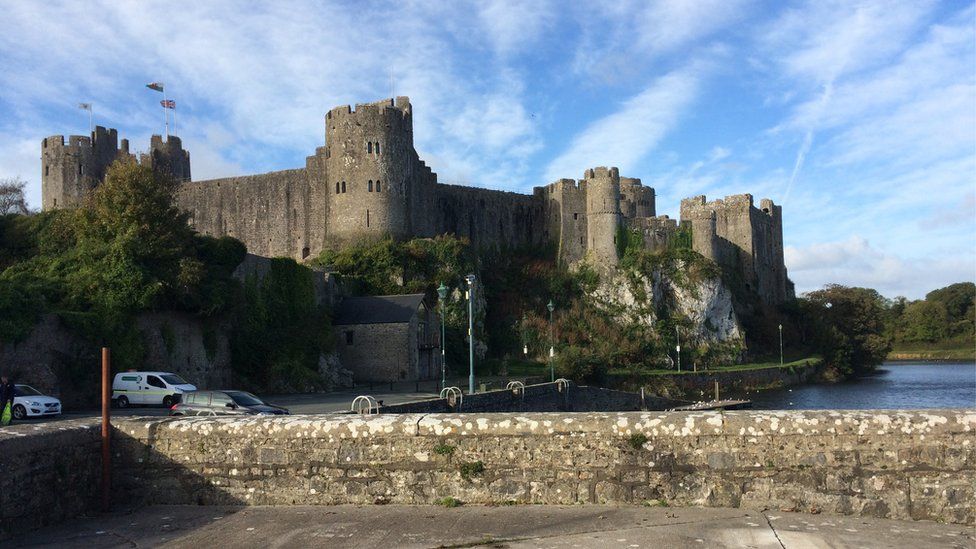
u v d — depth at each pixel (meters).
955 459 11.20
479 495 12.14
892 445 11.39
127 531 11.39
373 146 89.38
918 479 11.27
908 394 84.25
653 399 64.06
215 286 52.72
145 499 12.91
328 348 63.47
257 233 95.62
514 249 113.31
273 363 56.78
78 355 41.59
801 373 105.75
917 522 11.05
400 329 66.50
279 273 64.31
